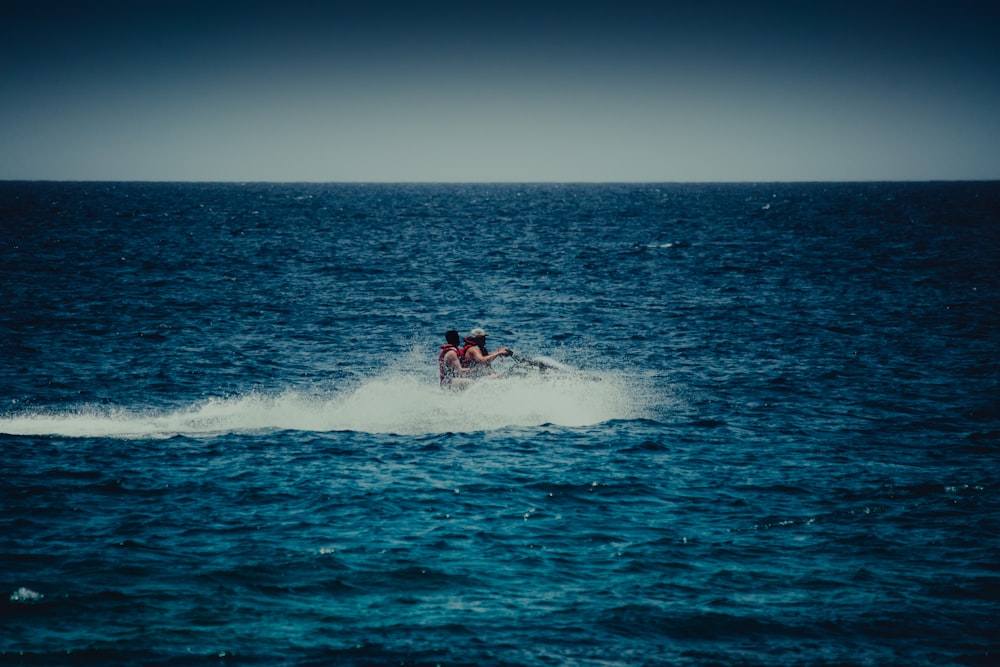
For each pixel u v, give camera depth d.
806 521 10.48
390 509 10.73
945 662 7.41
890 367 20.02
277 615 8.05
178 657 7.28
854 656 7.50
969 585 8.77
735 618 8.11
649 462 12.84
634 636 7.78
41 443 13.33
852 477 12.12
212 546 9.50
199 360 20.56
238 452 13.09
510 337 24.55
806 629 7.93
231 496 11.09
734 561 9.34
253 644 7.52
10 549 9.26
